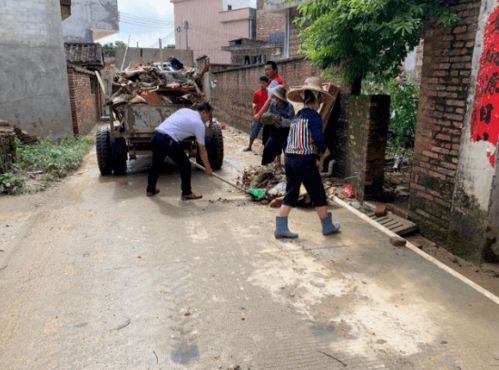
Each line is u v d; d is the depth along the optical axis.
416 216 5.15
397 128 7.64
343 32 5.24
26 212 5.41
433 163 4.79
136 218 5.13
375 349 2.72
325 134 6.82
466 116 4.19
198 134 5.68
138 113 6.73
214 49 35.34
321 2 5.32
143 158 8.94
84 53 17.34
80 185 6.77
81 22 23.78
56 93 10.71
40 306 3.19
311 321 3.02
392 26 4.47
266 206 5.64
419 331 2.91
